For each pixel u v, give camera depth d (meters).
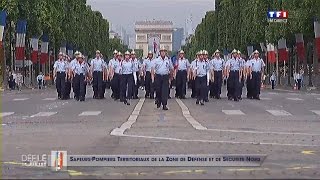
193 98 57.31
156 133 27.30
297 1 93.88
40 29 103.88
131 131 28.20
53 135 26.81
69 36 137.38
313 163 18.58
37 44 108.12
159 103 43.97
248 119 35.88
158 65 42.72
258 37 121.81
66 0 135.12
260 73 56.31
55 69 59.12
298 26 93.19
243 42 136.62
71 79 56.53
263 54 132.50
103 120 35.34
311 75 104.12
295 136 26.41
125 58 49.66
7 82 102.44
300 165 18.12
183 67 56.19
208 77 49.75
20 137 26.03
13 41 108.06
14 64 109.06
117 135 26.39
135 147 22.28
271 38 111.19
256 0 120.00
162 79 42.91
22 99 60.25
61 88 59.03
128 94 49.78
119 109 44.25
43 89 104.69
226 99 55.78
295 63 111.94
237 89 53.94
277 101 53.91
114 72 56.19
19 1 95.19
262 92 80.38
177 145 22.91
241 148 22.09
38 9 101.56
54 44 125.75
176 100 54.09
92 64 58.66
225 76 54.41
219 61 55.66
